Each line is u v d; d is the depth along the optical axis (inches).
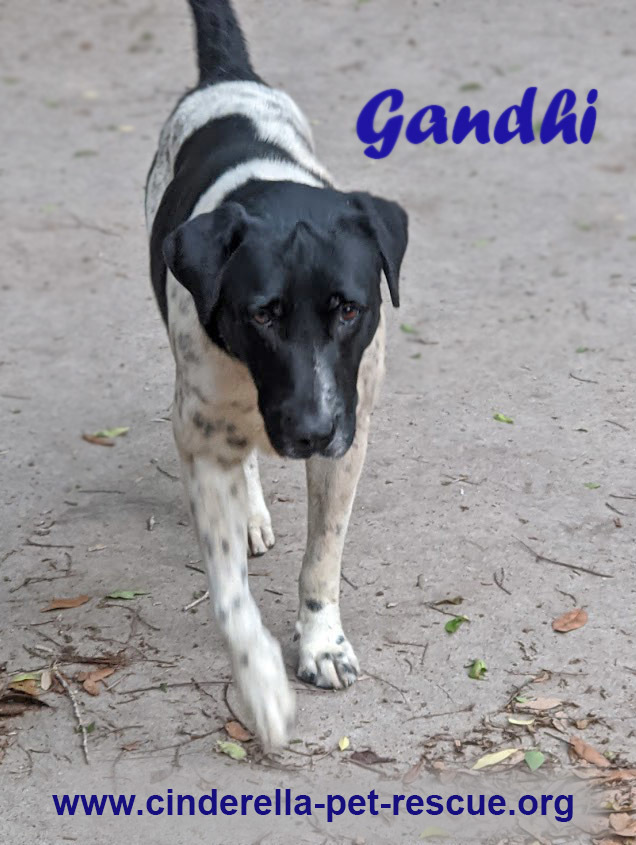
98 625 219.6
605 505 246.1
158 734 192.7
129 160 458.0
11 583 234.1
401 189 418.0
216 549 186.2
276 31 583.5
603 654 203.8
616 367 302.8
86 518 254.5
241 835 172.2
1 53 585.0
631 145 446.0
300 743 188.7
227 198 192.9
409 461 265.6
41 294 361.1
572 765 181.0
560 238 379.2
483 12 595.2
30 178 446.0
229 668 206.5
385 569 229.3
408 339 322.7
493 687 197.8
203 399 183.9
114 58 570.3
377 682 200.2
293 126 232.5
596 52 536.4
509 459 264.4
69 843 172.9
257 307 165.3
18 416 297.0
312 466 196.1
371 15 599.8
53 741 192.5
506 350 314.2
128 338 332.8
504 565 228.2
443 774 180.7
